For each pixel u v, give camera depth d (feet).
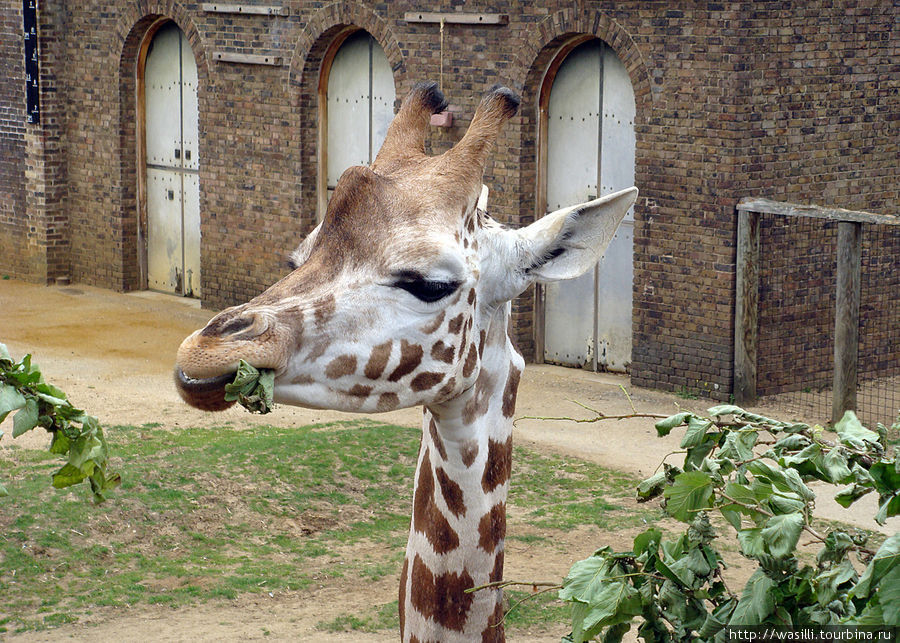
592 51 46.39
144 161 62.39
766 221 42.73
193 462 31.45
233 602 24.45
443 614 12.33
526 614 23.82
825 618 10.78
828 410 42.39
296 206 54.75
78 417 11.57
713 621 11.16
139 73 61.31
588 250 11.77
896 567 9.79
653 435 39.09
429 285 10.76
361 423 38.63
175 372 9.93
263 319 10.24
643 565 11.71
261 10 54.24
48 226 64.28
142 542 27.22
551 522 29.68
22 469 30.94
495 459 12.29
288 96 54.29
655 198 44.14
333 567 26.61
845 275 39.19
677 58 42.78
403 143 11.80
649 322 44.93
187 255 61.87
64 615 23.49
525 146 47.75
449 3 48.14
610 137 46.42
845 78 43.98
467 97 48.44
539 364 49.65
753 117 42.11
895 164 45.88
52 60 62.95
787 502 10.95
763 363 43.52
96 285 64.23
